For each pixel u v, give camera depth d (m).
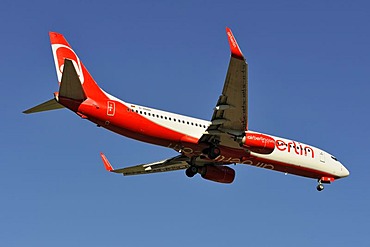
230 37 82.62
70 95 90.50
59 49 96.19
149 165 115.06
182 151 102.25
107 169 114.31
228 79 86.06
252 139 98.25
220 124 96.56
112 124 94.94
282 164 108.75
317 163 111.38
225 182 111.25
